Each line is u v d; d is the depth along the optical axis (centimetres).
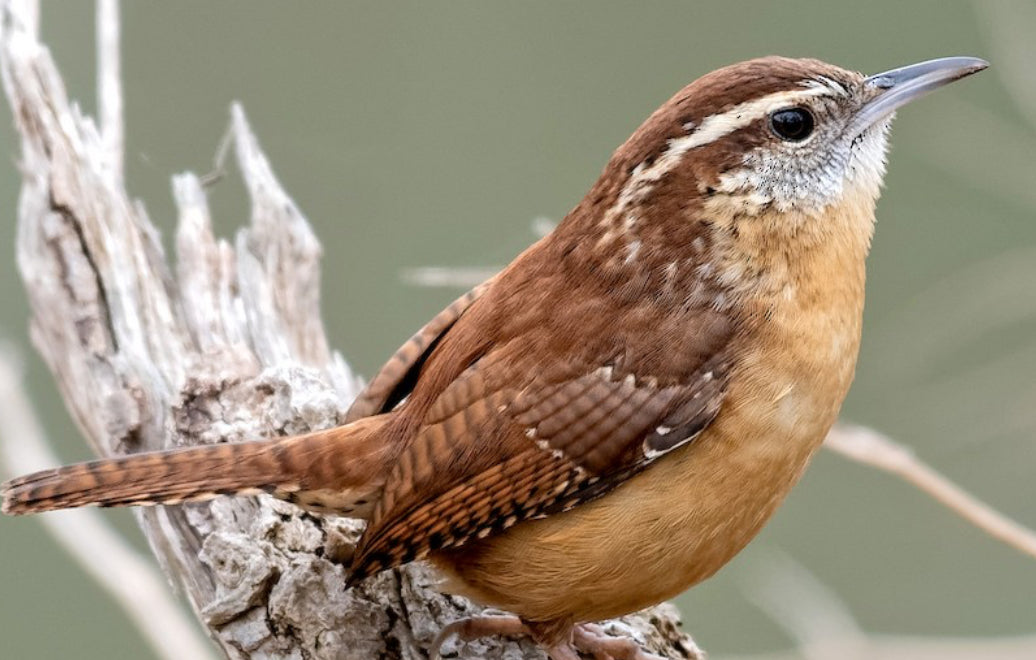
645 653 935
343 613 886
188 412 1002
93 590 1412
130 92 1542
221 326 1078
